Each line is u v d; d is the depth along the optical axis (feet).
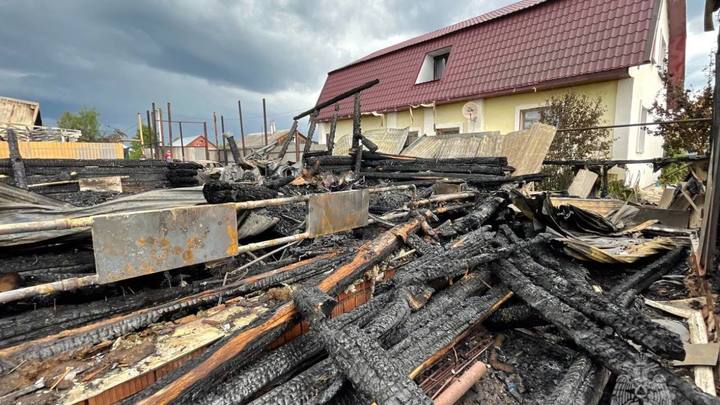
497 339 8.04
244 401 4.89
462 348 7.68
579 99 25.36
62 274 6.35
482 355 7.55
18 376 4.53
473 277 8.43
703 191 14.85
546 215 11.73
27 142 42.39
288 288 7.11
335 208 8.50
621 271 10.55
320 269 8.18
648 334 5.73
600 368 5.86
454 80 33.27
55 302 5.90
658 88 30.94
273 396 4.77
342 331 5.28
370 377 4.46
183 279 7.37
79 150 45.68
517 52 29.73
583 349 6.16
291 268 8.05
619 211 15.69
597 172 22.06
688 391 4.77
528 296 7.43
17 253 6.26
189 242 5.98
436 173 19.97
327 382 5.11
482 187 17.72
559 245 10.66
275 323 5.67
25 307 5.92
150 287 6.87
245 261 8.80
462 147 25.08
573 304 6.95
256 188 10.08
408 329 6.70
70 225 4.78
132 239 5.30
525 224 12.50
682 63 30.78
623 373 5.34
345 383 5.06
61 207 7.64
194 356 5.33
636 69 23.79
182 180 25.49
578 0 27.66
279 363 5.44
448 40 35.91
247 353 5.28
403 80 38.42
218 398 4.69
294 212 11.39
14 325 5.32
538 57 28.12
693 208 14.87
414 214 10.76
